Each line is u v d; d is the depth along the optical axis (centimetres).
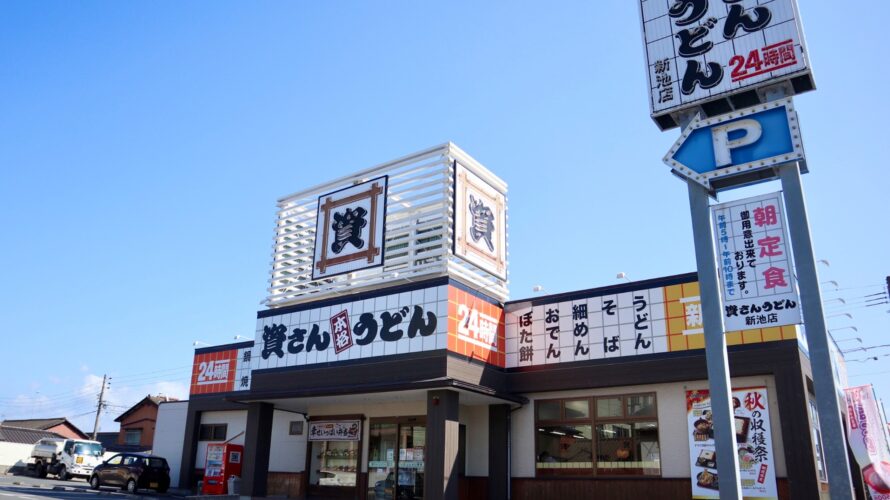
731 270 936
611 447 1562
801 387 1341
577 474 1588
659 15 1084
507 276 1886
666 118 1052
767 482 1341
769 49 973
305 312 1850
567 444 1625
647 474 1501
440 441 1505
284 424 2136
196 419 2475
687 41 1045
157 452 2586
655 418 1525
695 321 1506
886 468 1576
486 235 1827
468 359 1602
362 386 1612
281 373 1836
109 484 2331
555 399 1672
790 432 1329
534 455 1658
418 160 1809
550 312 1716
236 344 2453
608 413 1590
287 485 2033
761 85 965
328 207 1936
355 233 1845
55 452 3023
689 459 1452
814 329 838
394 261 1747
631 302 1605
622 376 1564
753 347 1411
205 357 2530
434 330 1576
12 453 3341
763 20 991
